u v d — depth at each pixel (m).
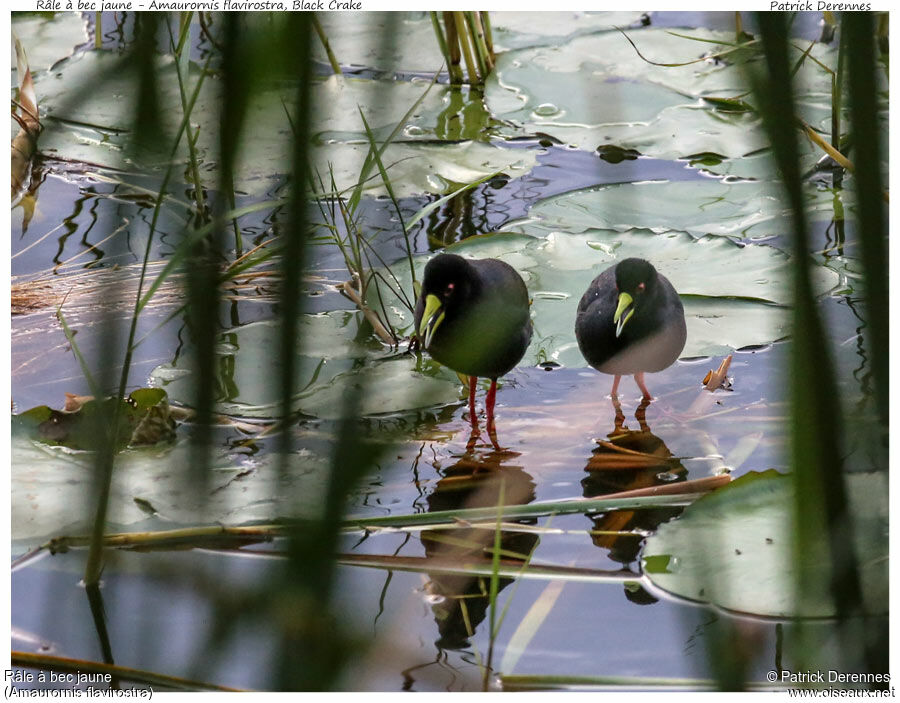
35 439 7.66
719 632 3.45
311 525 2.18
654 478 7.55
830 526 2.94
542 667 5.55
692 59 14.25
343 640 2.31
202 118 11.48
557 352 9.27
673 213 11.27
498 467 7.77
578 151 12.92
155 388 7.98
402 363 9.09
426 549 6.77
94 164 12.25
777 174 2.28
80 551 6.49
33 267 10.33
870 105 2.22
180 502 6.80
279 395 2.11
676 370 9.12
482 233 11.08
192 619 5.83
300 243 2.02
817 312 2.42
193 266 2.36
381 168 8.80
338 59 14.27
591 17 16.22
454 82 14.65
